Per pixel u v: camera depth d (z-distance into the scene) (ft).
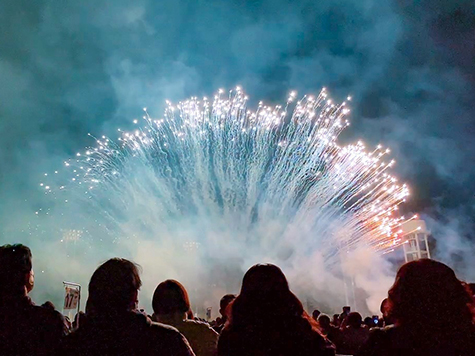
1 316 11.55
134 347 9.79
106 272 10.63
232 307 11.07
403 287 9.95
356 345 21.91
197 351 14.80
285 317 10.59
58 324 11.85
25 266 12.32
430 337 9.28
